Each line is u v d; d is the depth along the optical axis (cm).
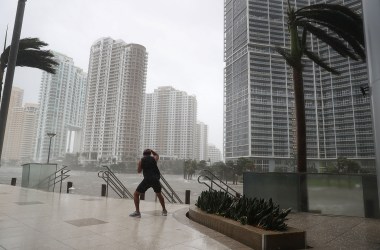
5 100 859
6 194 1279
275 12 14362
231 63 15825
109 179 1576
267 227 525
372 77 377
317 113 12619
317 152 12544
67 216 761
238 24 15075
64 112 16838
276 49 1290
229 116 15888
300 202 1027
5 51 1152
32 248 468
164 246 497
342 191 980
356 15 1080
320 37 1238
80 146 18462
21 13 917
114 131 16362
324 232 679
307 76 12600
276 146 13738
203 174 1346
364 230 705
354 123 11944
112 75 16800
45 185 1795
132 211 877
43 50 1347
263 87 13925
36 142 16000
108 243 508
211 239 552
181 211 900
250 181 1112
